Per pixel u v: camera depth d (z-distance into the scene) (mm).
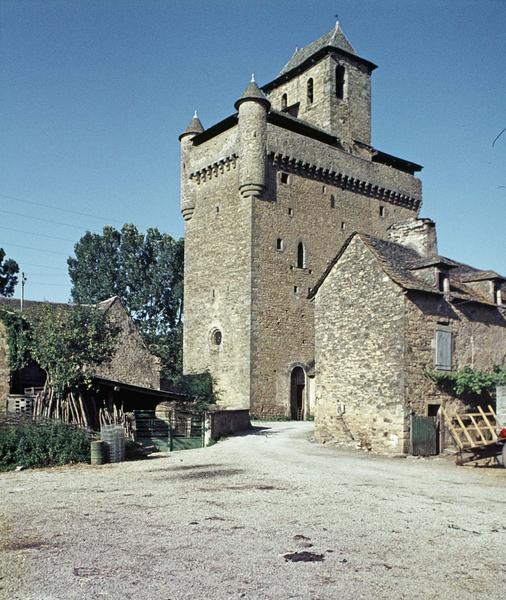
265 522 9336
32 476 14781
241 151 37969
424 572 6988
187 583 6621
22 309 27891
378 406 20156
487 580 6738
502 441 15859
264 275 37781
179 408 25359
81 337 22328
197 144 43219
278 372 37625
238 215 38656
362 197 44375
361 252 21594
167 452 20844
